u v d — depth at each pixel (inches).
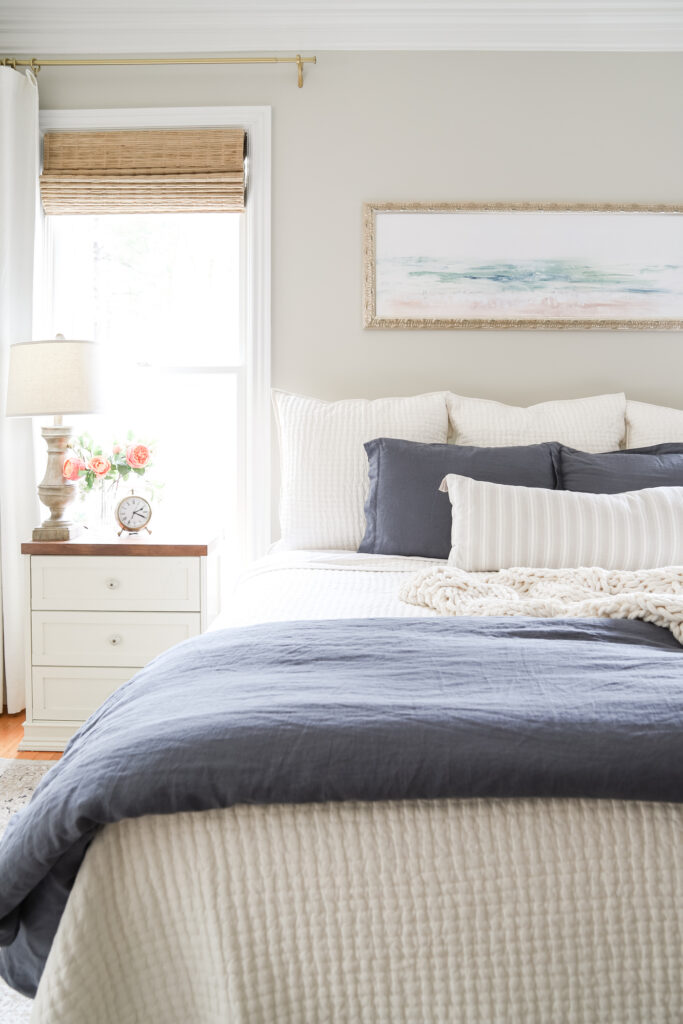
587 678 44.5
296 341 121.0
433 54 118.3
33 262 118.4
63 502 109.7
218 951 37.2
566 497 88.8
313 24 117.3
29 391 102.5
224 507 127.0
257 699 42.6
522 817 37.8
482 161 119.1
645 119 118.3
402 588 76.4
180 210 120.7
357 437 106.5
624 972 37.2
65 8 117.1
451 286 119.3
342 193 119.6
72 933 36.6
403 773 37.2
